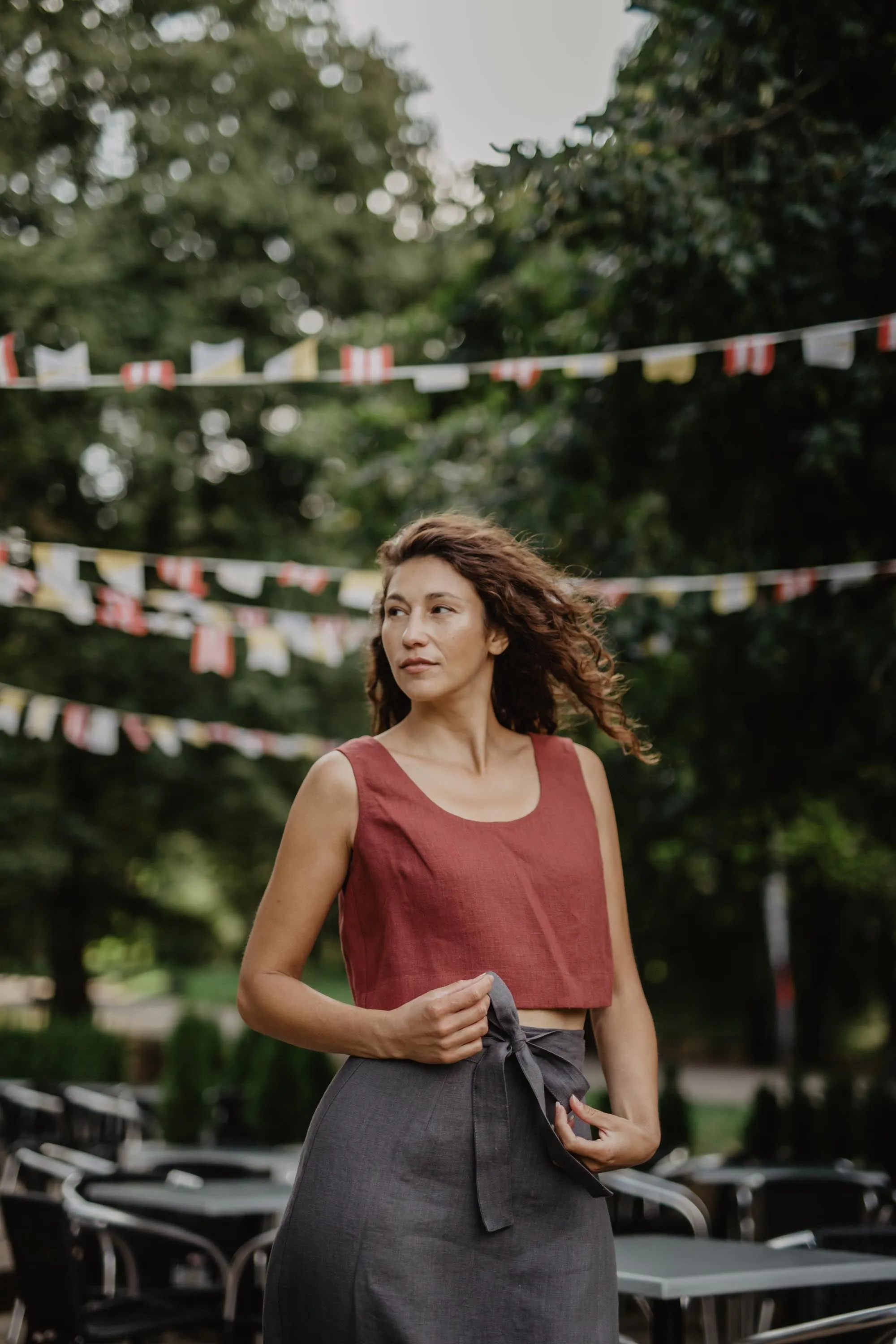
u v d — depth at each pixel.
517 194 5.84
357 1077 1.73
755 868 13.82
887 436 5.52
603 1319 1.70
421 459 9.42
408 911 1.74
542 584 1.94
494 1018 1.70
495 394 8.90
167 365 4.43
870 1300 3.34
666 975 20.61
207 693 13.41
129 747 13.50
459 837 1.77
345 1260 1.64
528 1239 1.68
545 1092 1.72
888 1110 6.26
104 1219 3.95
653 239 5.10
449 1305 1.64
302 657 13.57
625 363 6.05
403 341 11.78
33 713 6.71
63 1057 9.08
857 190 4.78
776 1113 6.62
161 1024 22.47
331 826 1.79
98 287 12.73
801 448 5.88
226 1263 4.25
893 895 16.14
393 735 1.91
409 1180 1.66
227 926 20.36
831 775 7.01
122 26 14.29
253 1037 7.96
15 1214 3.82
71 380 4.43
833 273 5.05
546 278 7.44
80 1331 3.70
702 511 6.55
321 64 15.41
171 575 5.74
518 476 7.97
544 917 1.76
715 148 5.16
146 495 13.51
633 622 6.62
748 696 6.83
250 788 13.55
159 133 13.73
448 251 14.62
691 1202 4.09
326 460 12.84
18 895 14.41
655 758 2.13
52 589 5.43
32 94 13.55
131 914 16.19
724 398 5.71
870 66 4.86
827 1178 4.96
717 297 5.37
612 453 6.61
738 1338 4.43
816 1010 19.08
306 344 4.46
